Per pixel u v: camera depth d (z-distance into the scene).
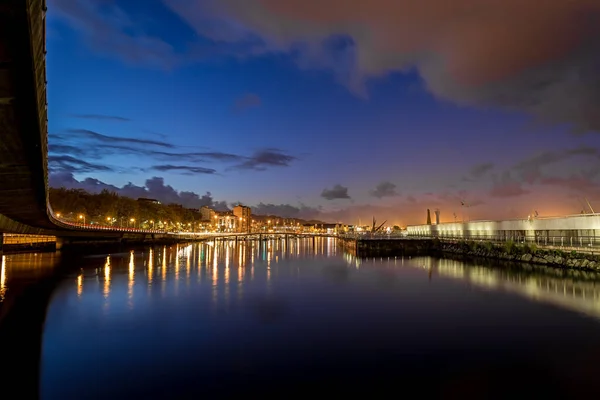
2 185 32.78
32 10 12.23
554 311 31.89
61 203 144.12
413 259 84.12
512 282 47.56
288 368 19.66
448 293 40.31
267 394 16.81
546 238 74.25
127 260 78.69
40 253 93.88
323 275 56.44
